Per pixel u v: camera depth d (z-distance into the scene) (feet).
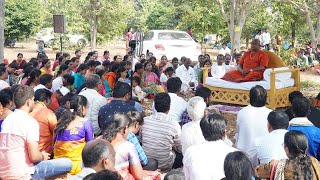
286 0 54.24
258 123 16.78
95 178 7.73
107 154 10.24
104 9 89.10
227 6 77.56
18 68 34.68
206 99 20.95
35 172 16.03
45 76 23.81
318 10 62.95
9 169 15.21
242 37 102.06
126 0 99.60
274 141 13.98
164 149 17.26
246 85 30.76
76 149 17.25
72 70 33.40
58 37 88.07
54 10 93.30
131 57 36.37
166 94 17.65
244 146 17.03
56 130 17.25
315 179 11.18
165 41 58.95
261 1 62.49
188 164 12.59
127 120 14.21
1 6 34.24
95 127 21.18
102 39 98.58
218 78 32.73
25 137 15.33
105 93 29.53
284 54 54.44
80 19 90.22
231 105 32.73
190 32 81.71
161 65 40.98
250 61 31.76
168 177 13.91
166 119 17.48
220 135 12.59
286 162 11.40
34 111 18.07
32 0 94.12
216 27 81.97
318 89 46.68
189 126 16.15
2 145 15.31
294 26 97.14
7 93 16.88
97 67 32.12
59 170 16.81
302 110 15.08
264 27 78.07
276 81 30.19
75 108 17.52
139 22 127.44
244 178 9.28
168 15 118.32
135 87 31.71
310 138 14.62
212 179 12.19
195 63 44.88
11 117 15.47
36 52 85.35
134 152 14.10
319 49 66.39
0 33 34.42
